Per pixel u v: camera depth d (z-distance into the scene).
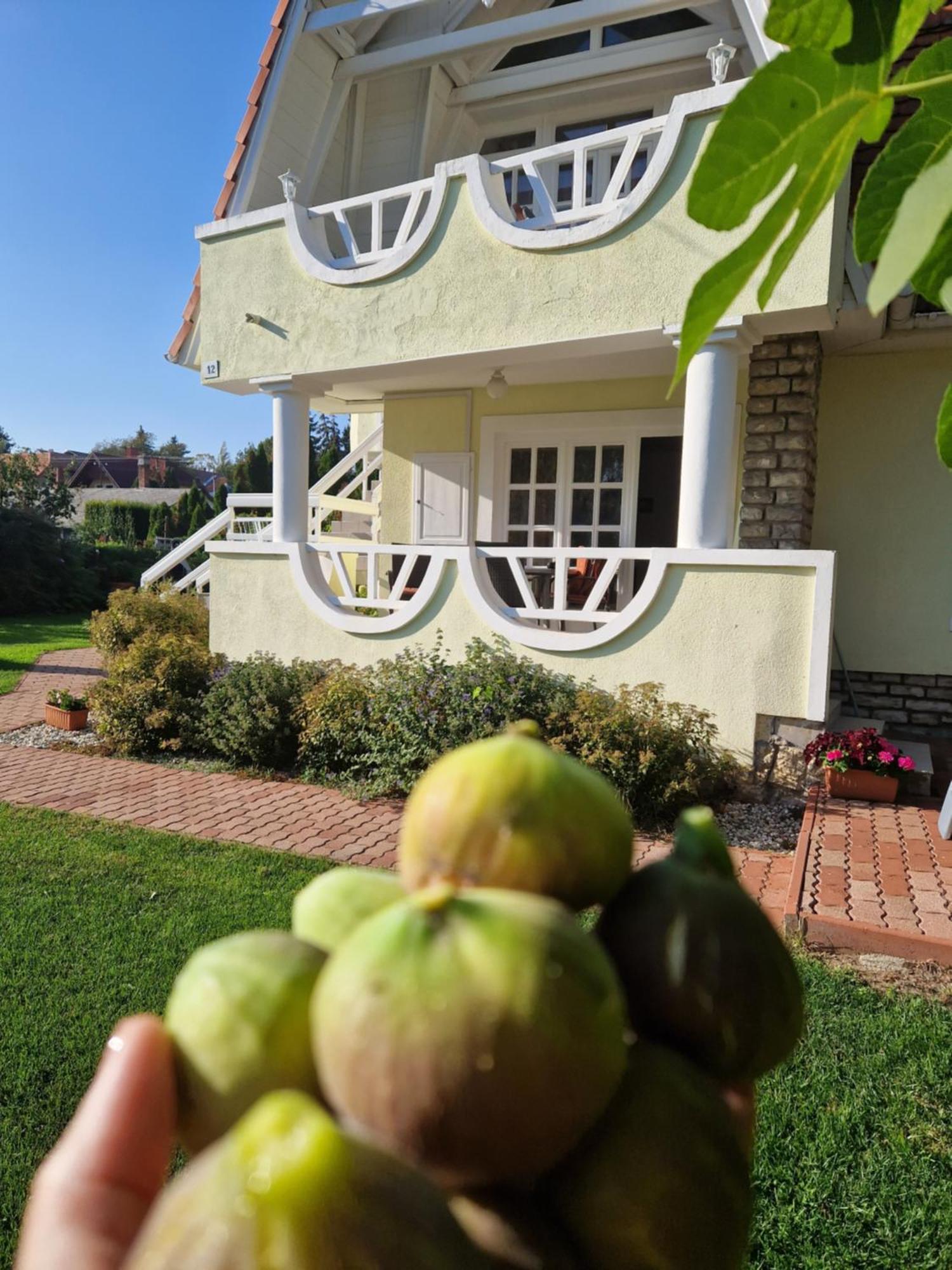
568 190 9.09
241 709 7.32
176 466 62.41
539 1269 0.49
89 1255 0.58
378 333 7.39
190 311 8.95
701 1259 0.54
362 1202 0.39
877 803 5.80
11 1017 3.22
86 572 24.27
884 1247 2.09
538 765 0.65
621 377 8.57
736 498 8.01
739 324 5.67
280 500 8.28
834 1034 3.00
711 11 7.56
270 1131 0.41
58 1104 2.72
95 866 4.86
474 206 6.79
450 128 9.23
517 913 0.51
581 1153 0.56
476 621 7.17
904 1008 3.21
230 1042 0.59
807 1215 2.19
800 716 5.89
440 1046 0.46
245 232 8.12
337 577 11.34
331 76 8.47
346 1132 0.44
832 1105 2.61
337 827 5.67
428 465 9.77
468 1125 0.46
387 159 9.36
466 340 6.93
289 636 8.21
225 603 8.56
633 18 7.11
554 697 6.23
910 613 7.59
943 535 7.45
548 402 9.05
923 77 0.61
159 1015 3.22
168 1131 0.62
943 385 7.34
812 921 3.88
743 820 5.61
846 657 7.80
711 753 5.86
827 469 7.71
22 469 29.17
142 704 7.93
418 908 0.50
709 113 5.80
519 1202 0.54
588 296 6.37
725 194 0.61
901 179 0.67
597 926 0.67
